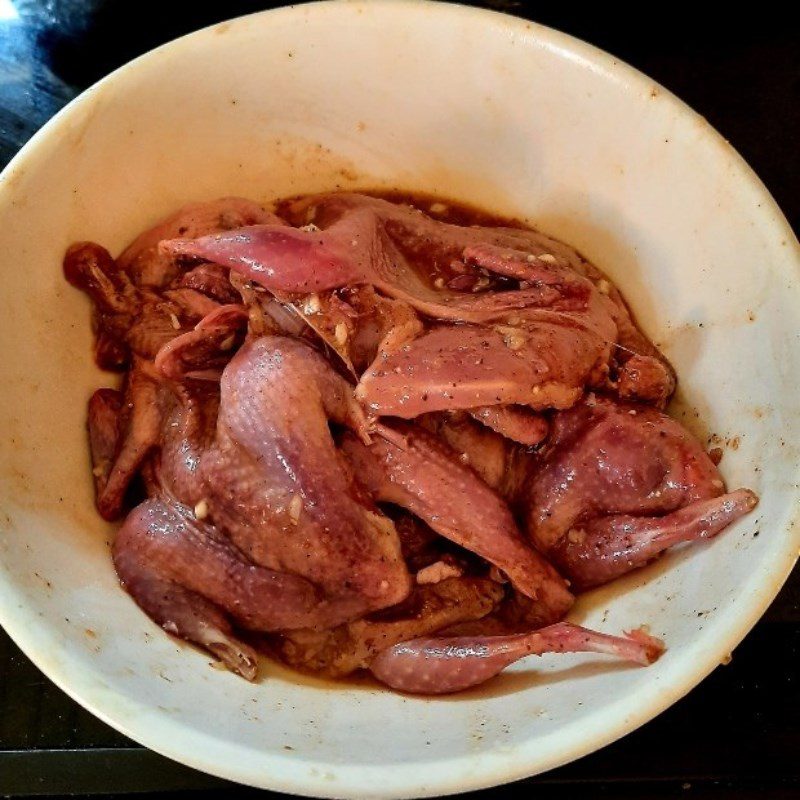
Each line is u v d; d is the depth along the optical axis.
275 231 0.36
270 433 0.33
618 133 0.38
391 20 0.38
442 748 0.30
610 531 0.35
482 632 0.36
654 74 0.47
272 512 0.33
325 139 0.41
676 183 0.37
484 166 0.41
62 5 0.43
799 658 0.36
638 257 0.40
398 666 0.34
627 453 0.35
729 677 0.36
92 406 0.37
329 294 0.35
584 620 0.35
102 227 0.38
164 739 0.29
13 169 0.35
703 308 0.38
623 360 0.38
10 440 0.34
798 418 0.32
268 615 0.34
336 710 0.33
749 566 0.31
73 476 0.36
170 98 0.38
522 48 0.38
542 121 0.39
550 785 0.35
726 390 0.36
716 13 0.47
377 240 0.38
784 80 0.46
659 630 0.32
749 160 0.45
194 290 0.38
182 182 0.40
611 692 0.30
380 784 0.28
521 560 0.35
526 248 0.40
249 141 0.41
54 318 0.37
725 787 0.35
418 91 0.40
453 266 0.39
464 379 0.34
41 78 0.46
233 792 0.35
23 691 0.36
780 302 0.34
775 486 0.32
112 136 0.38
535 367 0.34
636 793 0.35
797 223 0.44
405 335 0.35
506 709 0.32
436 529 0.35
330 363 0.35
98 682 0.29
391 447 0.35
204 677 0.32
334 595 0.34
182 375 0.36
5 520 0.32
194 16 0.45
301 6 0.38
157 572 0.34
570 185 0.40
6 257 0.35
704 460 0.35
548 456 0.36
